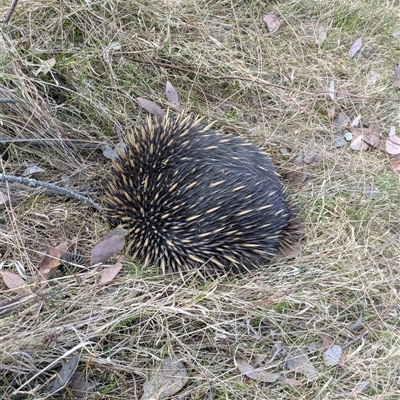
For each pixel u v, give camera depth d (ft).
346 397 1.99
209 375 1.98
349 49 3.58
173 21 3.08
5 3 2.68
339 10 3.65
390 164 3.01
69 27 2.78
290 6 3.61
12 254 2.14
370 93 3.33
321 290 2.32
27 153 2.48
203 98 3.07
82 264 2.24
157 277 2.24
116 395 1.89
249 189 2.14
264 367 2.03
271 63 3.28
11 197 2.29
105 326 1.93
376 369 2.09
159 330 2.05
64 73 2.70
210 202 2.12
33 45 2.64
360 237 2.60
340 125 3.14
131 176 2.31
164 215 2.17
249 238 2.20
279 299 2.22
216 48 3.17
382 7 3.79
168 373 1.96
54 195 2.44
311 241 2.53
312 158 2.96
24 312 1.91
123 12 2.95
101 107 2.71
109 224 2.40
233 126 2.99
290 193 2.76
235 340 2.10
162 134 2.34
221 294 2.19
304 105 3.17
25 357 1.79
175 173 2.19
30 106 2.46
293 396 1.98
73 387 1.87
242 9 3.47
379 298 2.36
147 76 2.94
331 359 2.10
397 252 2.55
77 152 2.61
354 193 2.79
